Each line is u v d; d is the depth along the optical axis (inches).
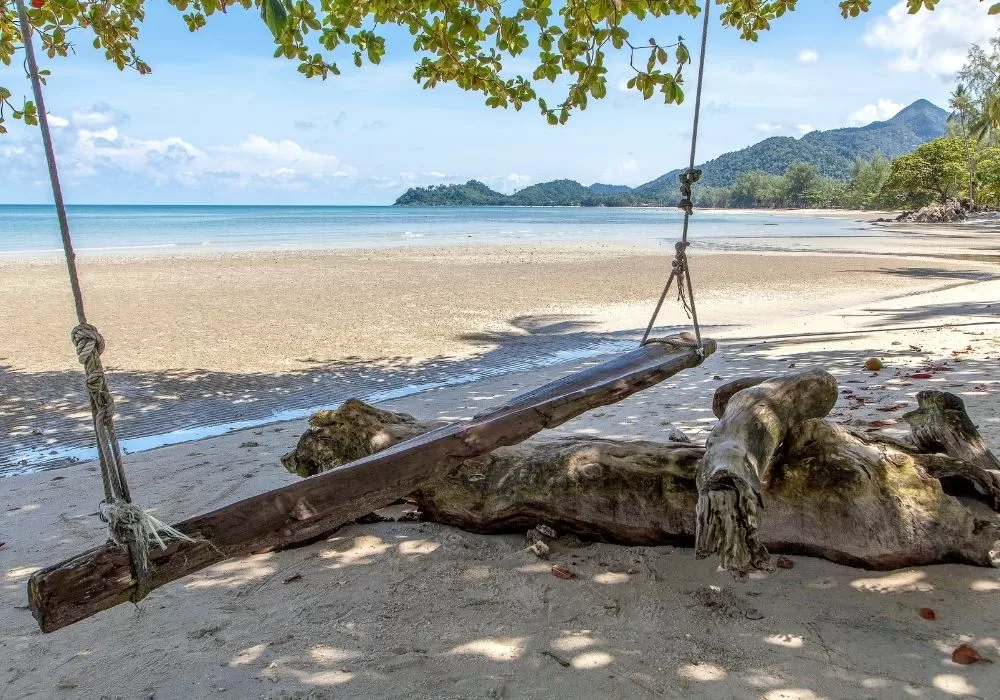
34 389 376.2
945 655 109.7
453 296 722.2
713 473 113.7
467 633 124.5
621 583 137.9
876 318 516.1
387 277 900.6
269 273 948.0
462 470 165.0
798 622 120.8
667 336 162.6
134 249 1460.4
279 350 468.8
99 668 121.6
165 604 142.3
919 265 1023.6
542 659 115.3
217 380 390.6
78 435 298.7
